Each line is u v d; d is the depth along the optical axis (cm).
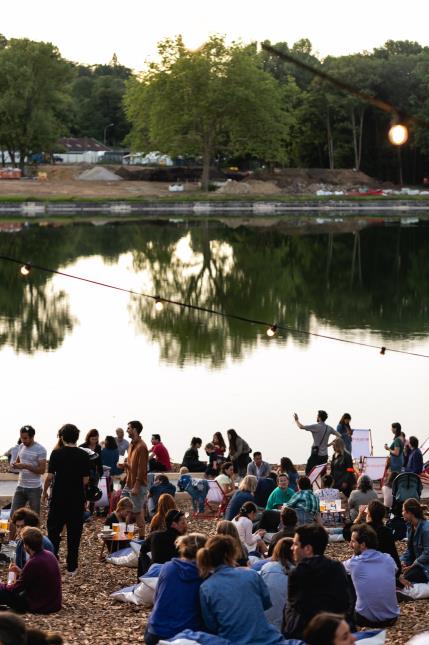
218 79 15700
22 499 1783
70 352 4569
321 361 4341
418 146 17788
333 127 18725
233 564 1095
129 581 1585
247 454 2577
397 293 7000
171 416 3388
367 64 17700
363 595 1300
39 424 3272
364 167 18875
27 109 16325
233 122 16138
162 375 4047
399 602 1451
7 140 16750
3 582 1508
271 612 1194
